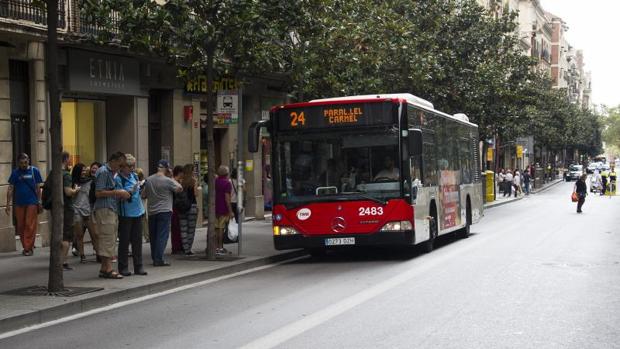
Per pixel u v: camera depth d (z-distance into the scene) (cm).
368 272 1423
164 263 1486
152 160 2377
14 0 1706
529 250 1798
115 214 1298
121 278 1288
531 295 1107
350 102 1591
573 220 3058
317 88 2291
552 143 8381
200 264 1508
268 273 1470
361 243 1576
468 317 936
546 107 7469
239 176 1686
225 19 1530
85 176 1533
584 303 1038
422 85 2936
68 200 1446
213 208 1598
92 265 1491
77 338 864
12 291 1134
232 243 1927
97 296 1088
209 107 1606
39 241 1812
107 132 2200
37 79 1836
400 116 1580
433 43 3284
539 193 6638
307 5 1673
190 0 1548
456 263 1531
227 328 895
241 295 1170
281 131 1617
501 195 6041
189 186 1706
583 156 13800
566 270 1403
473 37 3616
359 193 1582
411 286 1210
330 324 900
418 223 1638
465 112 3800
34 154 1842
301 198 1602
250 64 1680
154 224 1487
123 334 880
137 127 2195
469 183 2345
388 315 953
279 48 1962
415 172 1634
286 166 1614
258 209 2925
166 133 2397
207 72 1605
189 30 1547
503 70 3912
